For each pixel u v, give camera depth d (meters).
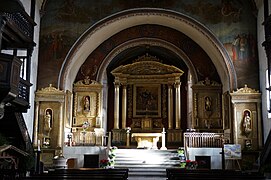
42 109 21.27
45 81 21.59
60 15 22.11
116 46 25.11
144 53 30.20
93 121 24.41
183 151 21.66
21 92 16.16
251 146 20.22
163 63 30.39
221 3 21.80
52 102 21.34
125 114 28.77
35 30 21.16
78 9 22.11
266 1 19.44
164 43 25.05
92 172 11.91
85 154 21.84
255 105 20.67
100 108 24.50
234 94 20.77
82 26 21.97
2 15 14.09
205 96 24.41
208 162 21.00
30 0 20.06
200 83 24.42
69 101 23.73
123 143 27.83
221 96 24.31
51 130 21.09
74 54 21.80
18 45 17.12
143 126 28.70
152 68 29.22
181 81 29.81
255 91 20.67
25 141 18.30
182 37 24.97
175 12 21.80
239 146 18.89
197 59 24.73
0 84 12.20
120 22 23.17
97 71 24.91
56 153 20.78
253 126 20.45
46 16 22.16
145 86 29.53
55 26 22.03
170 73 28.91
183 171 13.22
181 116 29.25
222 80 23.98
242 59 21.28
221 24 21.62
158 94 29.33
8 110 16.52
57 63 21.73
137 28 25.19
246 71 21.14
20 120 17.81
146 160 21.59
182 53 24.86
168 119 28.59
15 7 13.27
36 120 21.08
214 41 21.52
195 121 24.16
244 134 20.42
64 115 21.81
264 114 20.19
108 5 22.05
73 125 24.39
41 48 21.91
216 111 24.23
